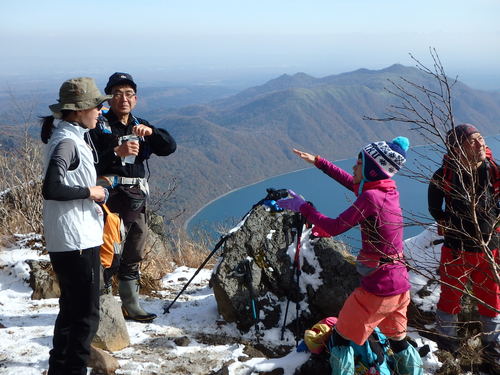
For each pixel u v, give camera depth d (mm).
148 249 6715
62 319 3074
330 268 4250
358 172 3219
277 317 4246
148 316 4387
